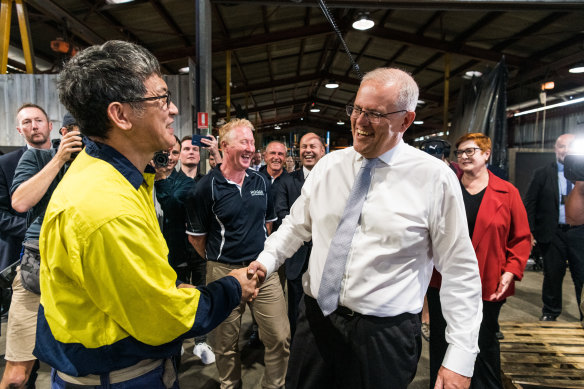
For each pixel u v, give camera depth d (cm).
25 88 413
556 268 291
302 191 133
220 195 183
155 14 527
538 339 208
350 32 730
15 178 169
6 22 399
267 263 123
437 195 105
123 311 68
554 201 286
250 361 239
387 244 106
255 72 967
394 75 101
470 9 403
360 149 106
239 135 182
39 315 79
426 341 267
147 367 81
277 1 384
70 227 66
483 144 179
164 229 219
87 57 72
